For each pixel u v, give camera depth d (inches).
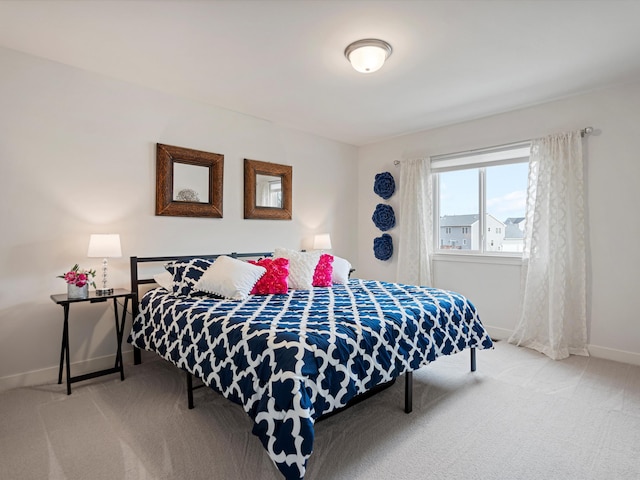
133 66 108.3
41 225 104.4
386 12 80.4
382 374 76.9
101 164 114.5
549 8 79.0
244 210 151.6
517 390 98.7
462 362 120.1
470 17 82.4
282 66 107.2
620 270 121.6
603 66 107.4
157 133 126.3
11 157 99.3
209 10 79.8
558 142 130.5
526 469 65.8
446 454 70.2
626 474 64.6
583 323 126.7
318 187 182.9
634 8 79.0
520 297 143.5
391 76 113.7
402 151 183.3
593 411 86.8
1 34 90.7
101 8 79.4
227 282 105.6
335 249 192.1
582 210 126.8
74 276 99.0
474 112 147.7
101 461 68.0
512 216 152.3
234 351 73.7
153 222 126.0
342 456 69.5
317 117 154.9
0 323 98.6
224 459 68.6
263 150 158.2
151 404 90.9
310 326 74.8
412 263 174.1
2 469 65.6
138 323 112.7
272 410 60.0
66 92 107.7
